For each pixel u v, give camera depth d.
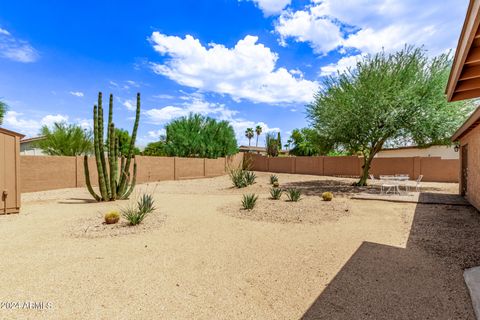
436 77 11.98
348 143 14.30
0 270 3.73
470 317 2.61
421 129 12.16
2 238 5.30
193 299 2.98
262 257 4.31
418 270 3.75
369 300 2.95
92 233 5.62
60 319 2.55
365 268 3.85
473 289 3.09
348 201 9.98
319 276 3.59
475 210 8.15
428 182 17.61
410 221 6.80
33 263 4.00
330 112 13.34
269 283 3.39
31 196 11.44
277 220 6.92
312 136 16.28
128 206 8.42
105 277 3.52
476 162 8.29
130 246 4.83
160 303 2.88
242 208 8.44
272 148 37.97
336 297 3.03
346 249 4.70
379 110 11.94
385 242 5.10
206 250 4.64
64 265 3.92
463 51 3.05
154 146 30.38
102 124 9.58
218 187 15.50
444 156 20.23
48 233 5.65
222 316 2.65
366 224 6.54
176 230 5.96
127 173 10.45
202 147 24.34
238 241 5.17
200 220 6.96
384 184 11.63
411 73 12.39
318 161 24.44
